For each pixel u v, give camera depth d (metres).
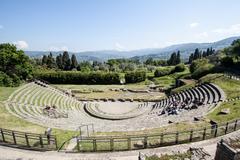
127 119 32.16
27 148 16.00
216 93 32.09
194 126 19.36
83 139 15.86
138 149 15.70
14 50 44.44
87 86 60.47
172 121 22.89
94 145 15.66
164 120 24.61
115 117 32.62
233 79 37.47
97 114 34.41
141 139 16.66
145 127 22.03
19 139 17.30
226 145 10.62
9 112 24.97
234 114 21.78
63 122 25.39
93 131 20.27
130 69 94.94
